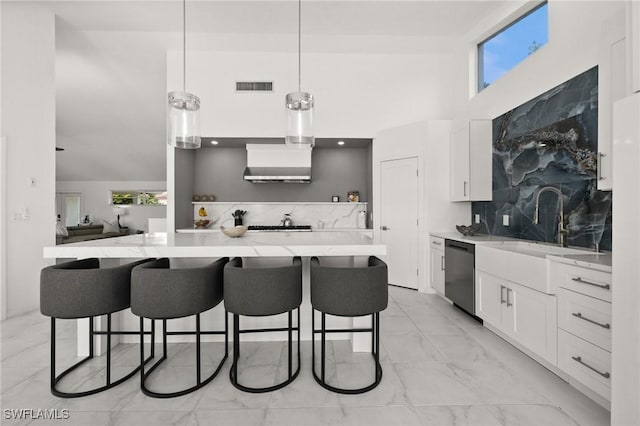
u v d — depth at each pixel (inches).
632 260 54.1
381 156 187.3
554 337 80.9
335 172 224.5
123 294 78.9
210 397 75.0
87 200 362.6
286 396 75.5
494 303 108.1
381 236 187.5
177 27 159.5
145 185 365.1
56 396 75.0
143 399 74.2
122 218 363.6
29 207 137.3
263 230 205.5
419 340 108.0
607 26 77.4
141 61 188.9
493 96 151.4
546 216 118.7
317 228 216.8
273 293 74.1
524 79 130.8
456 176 164.1
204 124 185.2
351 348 101.9
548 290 82.0
